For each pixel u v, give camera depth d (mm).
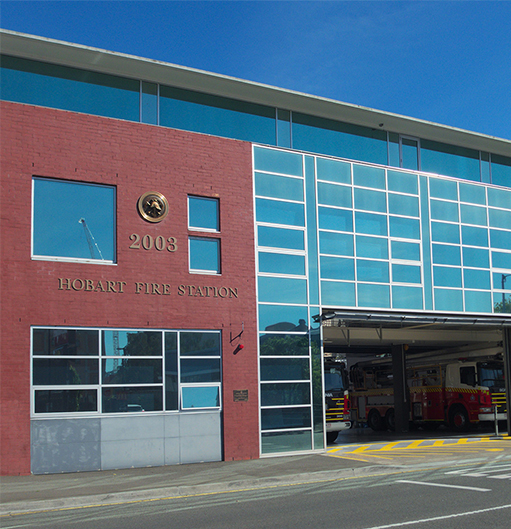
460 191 21469
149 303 15617
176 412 15547
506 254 22047
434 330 26234
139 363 15297
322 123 19516
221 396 16172
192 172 16703
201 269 16578
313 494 10859
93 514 9602
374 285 19078
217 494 11305
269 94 18203
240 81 17484
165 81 17141
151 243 15867
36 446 13922
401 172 20344
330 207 18766
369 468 13711
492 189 22250
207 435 15828
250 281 17031
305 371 17438
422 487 11117
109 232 15484
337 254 18609
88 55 15930
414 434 25859
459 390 25953
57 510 10070
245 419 16328
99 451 14531
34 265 14438
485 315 20984
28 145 14758
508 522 8016
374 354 33438
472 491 10469
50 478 13102
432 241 20500
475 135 21453
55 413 14219
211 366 16188
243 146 17609
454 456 15828
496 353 24703
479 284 21188
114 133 15812
